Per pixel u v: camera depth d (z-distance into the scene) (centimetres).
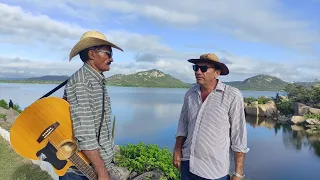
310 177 1474
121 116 4047
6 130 1262
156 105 6556
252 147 2142
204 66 344
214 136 335
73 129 270
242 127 335
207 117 343
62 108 278
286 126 3225
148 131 2728
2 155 882
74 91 267
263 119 3859
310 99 3984
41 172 743
